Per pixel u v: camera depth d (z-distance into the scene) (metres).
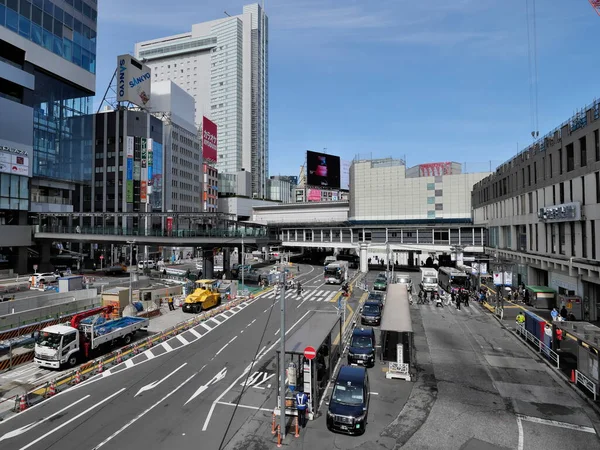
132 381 21.52
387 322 23.98
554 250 39.50
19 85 64.19
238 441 15.47
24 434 15.88
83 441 15.38
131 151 94.62
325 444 15.27
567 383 21.27
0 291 47.94
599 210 30.34
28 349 25.75
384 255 89.81
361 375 18.59
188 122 121.94
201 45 180.50
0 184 61.31
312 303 45.28
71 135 78.44
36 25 67.38
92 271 73.06
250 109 182.12
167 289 45.66
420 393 20.06
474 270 53.62
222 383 21.28
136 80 97.06
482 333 31.95
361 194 82.12
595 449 14.95
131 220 91.81
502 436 15.88
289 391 18.81
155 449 14.84
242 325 34.31
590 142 31.78
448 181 76.38
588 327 22.84
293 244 88.44
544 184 41.66
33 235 66.75
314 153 107.56
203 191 127.81
